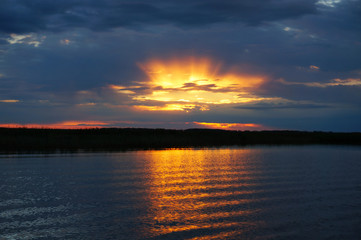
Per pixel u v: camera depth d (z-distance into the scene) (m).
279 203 17.38
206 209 16.09
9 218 14.36
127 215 15.00
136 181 23.34
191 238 12.27
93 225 13.55
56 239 11.94
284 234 12.80
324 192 20.14
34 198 17.94
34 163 32.34
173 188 21.02
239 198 18.42
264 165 33.69
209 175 26.53
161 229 13.19
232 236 12.53
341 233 12.95
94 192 19.58
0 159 35.62
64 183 22.28
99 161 34.94
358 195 19.39
